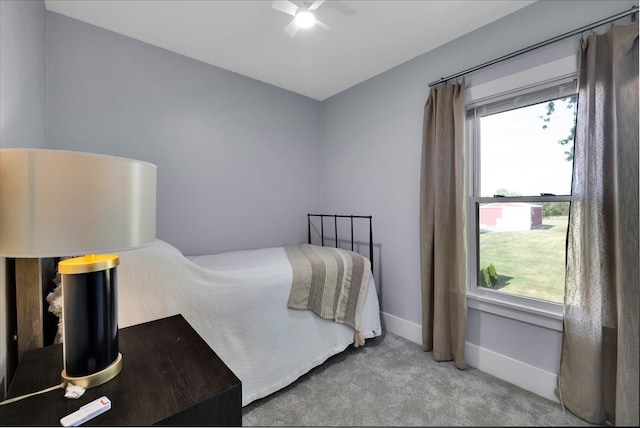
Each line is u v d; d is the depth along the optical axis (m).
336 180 3.18
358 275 2.26
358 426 0.97
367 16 1.88
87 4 1.79
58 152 0.74
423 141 2.21
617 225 1.34
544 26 1.71
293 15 1.72
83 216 0.77
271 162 2.99
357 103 2.94
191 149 2.46
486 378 1.85
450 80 2.15
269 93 2.96
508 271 1.94
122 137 2.13
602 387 1.31
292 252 2.49
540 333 1.72
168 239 2.36
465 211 1.99
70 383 0.84
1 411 0.76
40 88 1.69
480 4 1.77
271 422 1.45
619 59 1.37
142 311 1.37
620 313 1.27
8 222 0.72
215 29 2.04
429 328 2.17
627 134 1.34
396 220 2.56
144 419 0.74
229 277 1.64
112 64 2.08
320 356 1.94
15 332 1.14
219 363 1.00
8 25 1.15
